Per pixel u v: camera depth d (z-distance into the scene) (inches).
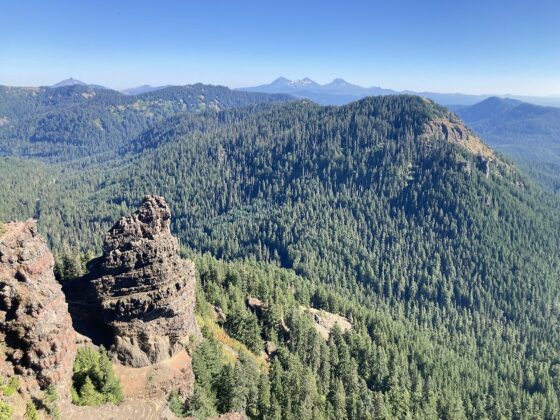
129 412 2284.7
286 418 3193.9
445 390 5054.1
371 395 4126.5
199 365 2864.2
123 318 2640.3
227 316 4256.9
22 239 2066.9
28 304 1999.3
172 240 2819.9
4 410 1797.5
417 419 4217.5
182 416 2516.0
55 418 2000.5
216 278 5128.0
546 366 6791.3
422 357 5590.6
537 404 5600.4
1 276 1972.2
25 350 2003.0
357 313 6171.3
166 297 2726.4
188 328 2947.8
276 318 4598.9
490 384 5949.8
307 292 6195.9
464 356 7017.7
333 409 3713.1
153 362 2696.9
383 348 5241.1
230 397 2901.1
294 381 3481.8
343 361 4439.0
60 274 3656.5
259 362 3937.0
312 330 4411.9
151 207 2743.6
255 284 5280.5
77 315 2696.9
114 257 2640.3
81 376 2273.6
